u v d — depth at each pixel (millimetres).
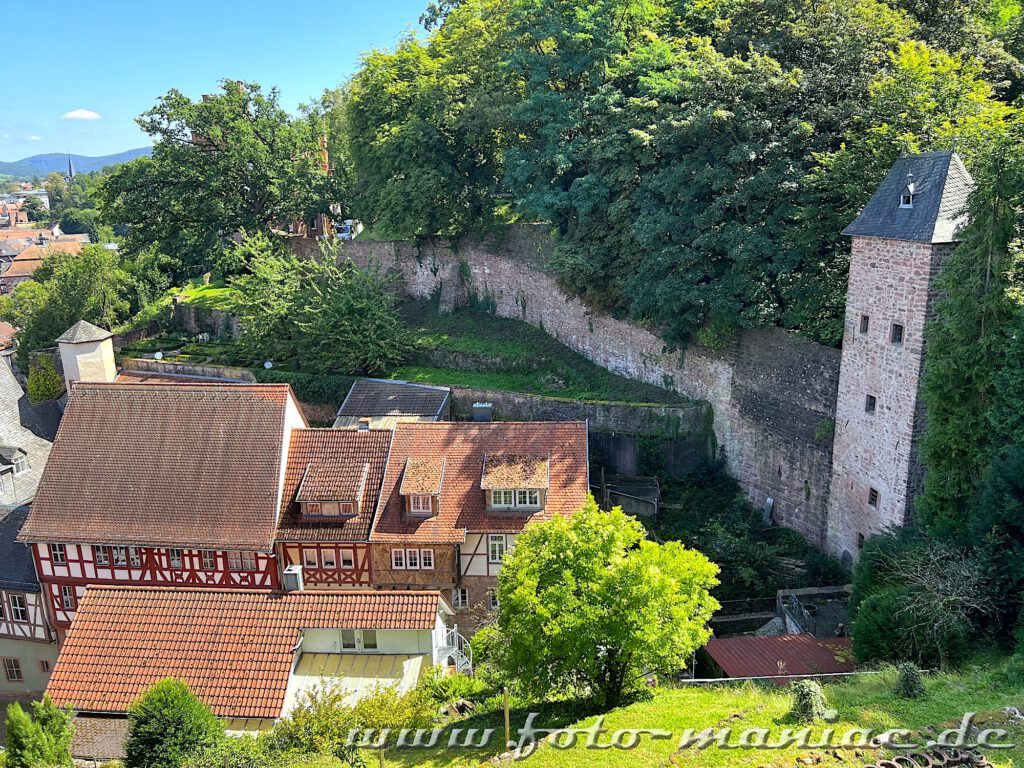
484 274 53781
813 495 34000
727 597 32438
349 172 64938
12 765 19734
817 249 33812
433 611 24703
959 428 24672
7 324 87875
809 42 37500
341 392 48781
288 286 52938
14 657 34188
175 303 64188
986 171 23750
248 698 22469
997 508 22641
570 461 32938
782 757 15977
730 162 35531
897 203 28172
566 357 47312
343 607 24922
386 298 51969
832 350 32500
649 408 39875
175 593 25594
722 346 38156
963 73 35531
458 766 18219
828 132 35719
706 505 37688
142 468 33281
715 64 35906
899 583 24391
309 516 31984
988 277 23984
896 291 27953
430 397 43812
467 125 48000
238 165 60812
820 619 28797
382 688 22266
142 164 61750
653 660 19438
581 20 43062
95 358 52031
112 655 23859
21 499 39406
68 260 79938
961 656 21484
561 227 46688
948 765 15133
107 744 21500
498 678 22156
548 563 20094
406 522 31531
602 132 42281
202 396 34500
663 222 37375
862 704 18375
